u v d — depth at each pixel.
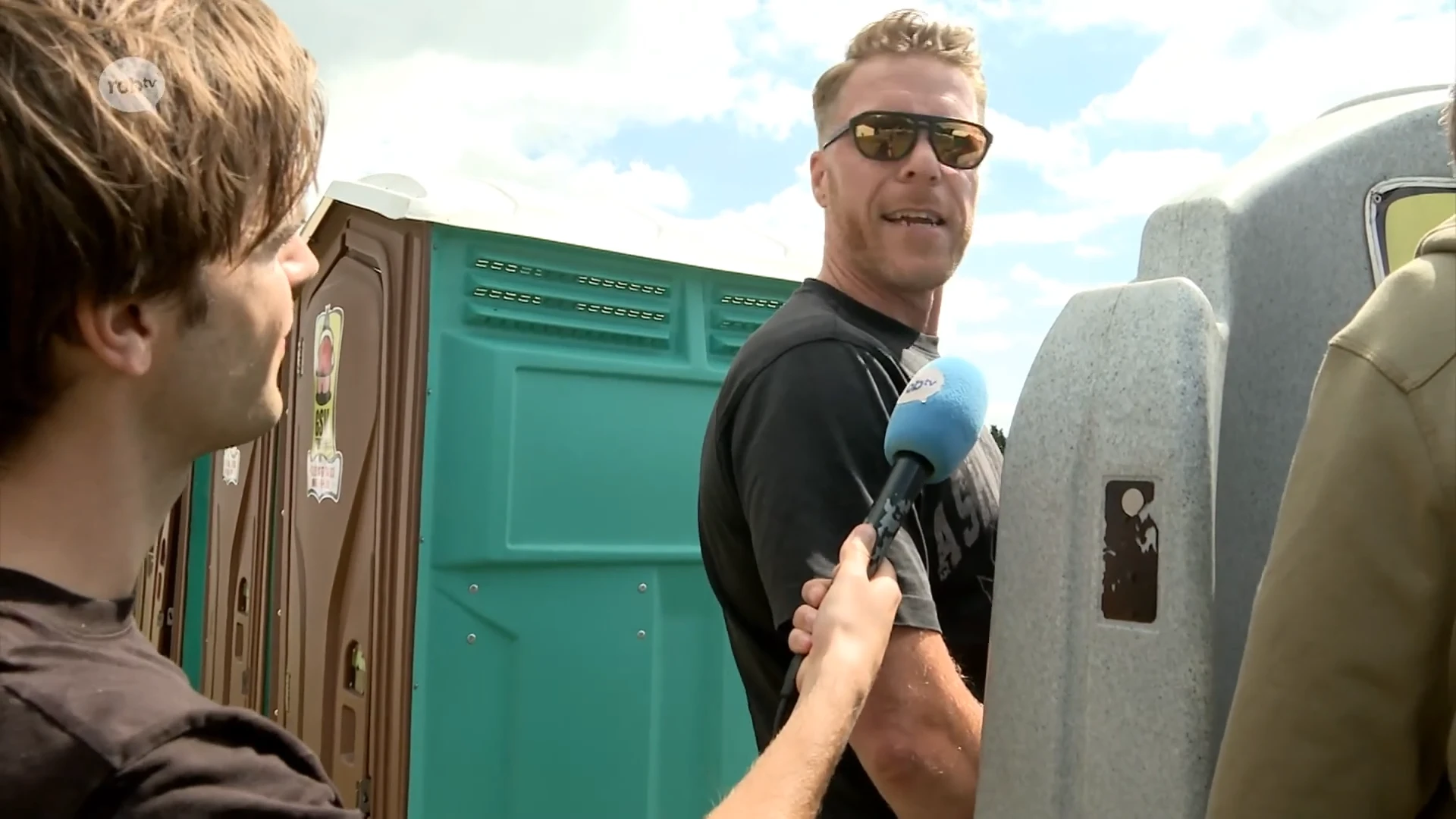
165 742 0.71
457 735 2.74
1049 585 1.14
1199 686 1.02
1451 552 0.83
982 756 1.19
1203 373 1.07
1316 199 1.29
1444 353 0.85
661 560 3.07
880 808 1.59
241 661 3.88
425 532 2.73
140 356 0.78
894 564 1.42
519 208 3.00
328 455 3.22
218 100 0.78
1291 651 0.87
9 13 0.71
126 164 0.72
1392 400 0.86
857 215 1.92
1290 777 0.86
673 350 3.16
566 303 2.97
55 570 0.77
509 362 2.84
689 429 3.15
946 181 1.93
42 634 0.73
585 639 2.94
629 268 3.09
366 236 3.05
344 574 3.07
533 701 2.85
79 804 0.67
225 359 0.84
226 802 0.70
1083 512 1.13
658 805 3.05
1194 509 1.04
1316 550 0.87
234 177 0.79
